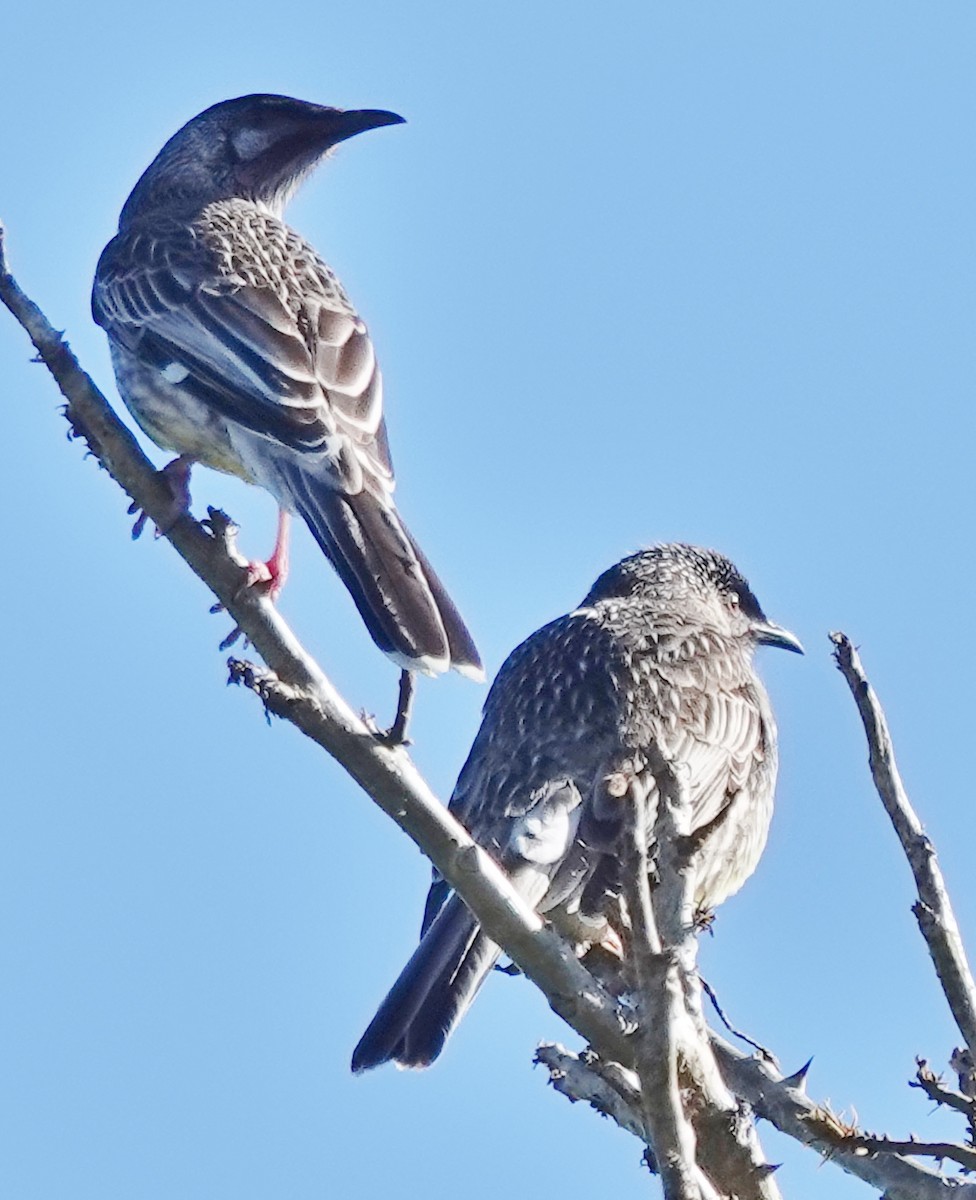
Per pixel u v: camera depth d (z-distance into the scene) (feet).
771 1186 28.76
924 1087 27.22
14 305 30.66
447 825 27.63
